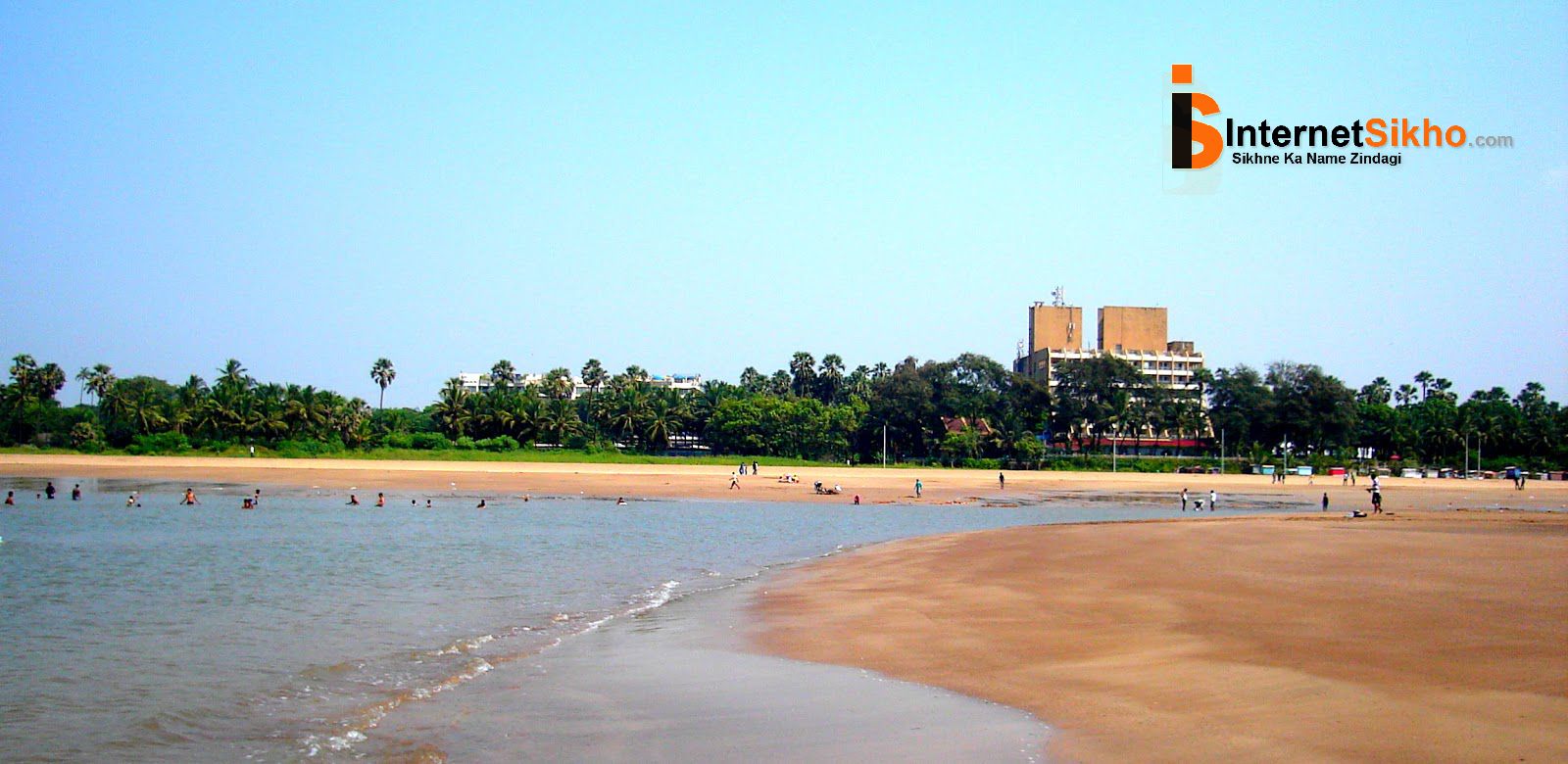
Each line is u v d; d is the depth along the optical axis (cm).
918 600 2512
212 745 1390
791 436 15038
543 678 1733
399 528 5125
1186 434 16150
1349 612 2159
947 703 1475
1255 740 1220
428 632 2234
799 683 1641
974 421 15488
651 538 4731
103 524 5159
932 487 10581
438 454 12962
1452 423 16175
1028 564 3222
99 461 11125
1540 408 18538
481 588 2966
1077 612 2262
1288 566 3038
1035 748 1227
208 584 3047
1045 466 14588
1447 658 1661
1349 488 11750
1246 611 2198
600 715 1467
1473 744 1179
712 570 3403
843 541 4588
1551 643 1797
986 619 2203
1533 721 1272
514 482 9756
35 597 2794
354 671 1834
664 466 12825
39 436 13238
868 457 16175
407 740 1375
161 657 1975
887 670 1722
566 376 17475
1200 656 1725
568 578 3200
